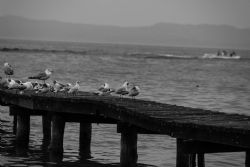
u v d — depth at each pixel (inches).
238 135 636.7
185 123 693.3
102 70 3208.7
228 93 2166.6
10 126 1246.3
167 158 944.3
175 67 3907.5
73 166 872.3
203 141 679.7
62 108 915.4
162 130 727.1
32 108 959.6
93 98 956.0
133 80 2591.0
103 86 1077.1
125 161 802.8
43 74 1219.2
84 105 890.1
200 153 696.4
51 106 930.1
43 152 965.8
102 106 861.8
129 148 801.6
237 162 929.5
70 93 1080.2
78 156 941.8
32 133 1144.8
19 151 971.9
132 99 993.5
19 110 1026.7
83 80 2411.4
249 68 4153.5
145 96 1888.5
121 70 3312.0
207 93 2128.4
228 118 771.4
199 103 1754.4
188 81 2731.3
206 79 2925.7
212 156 968.9
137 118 771.4
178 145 702.5
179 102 1756.9
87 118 944.3
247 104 1772.9
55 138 939.3
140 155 962.1
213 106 1685.5
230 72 3614.7
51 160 908.6
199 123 696.4
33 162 893.8
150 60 4830.2
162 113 799.1
